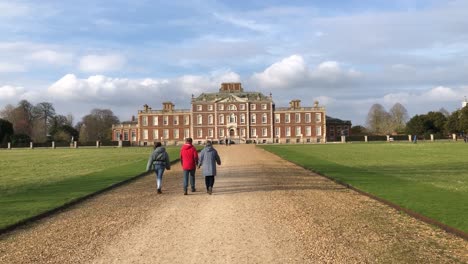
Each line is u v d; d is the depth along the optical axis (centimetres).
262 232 1088
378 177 2220
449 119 10994
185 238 1039
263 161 3762
